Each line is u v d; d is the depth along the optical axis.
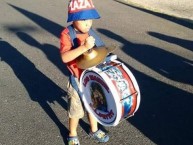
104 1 5.75
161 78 2.90
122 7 5.43
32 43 3.67
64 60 1.75
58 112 2.36
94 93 1.75
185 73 3.02
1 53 3.38
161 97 2.57
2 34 3.93
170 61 3.28
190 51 3.58
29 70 3.01
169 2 6.04
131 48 3.61
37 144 2.05
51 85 2.74
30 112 2.36
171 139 2.10
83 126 2.19
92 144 2.04
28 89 2.67
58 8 5.20
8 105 2.45
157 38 3.98
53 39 3.83
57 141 2.07
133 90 1.71
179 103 2.50
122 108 1.67
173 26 4.52
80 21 1.74
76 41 1.79
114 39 3.89
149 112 2.37
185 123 2.26
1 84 2.75
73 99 1.90
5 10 4.99
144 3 5.86
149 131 2.17
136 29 4.30
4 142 2.06
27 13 4.86
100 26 4.36
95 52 1.70
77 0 1.72
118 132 2.15
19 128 2.19
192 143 2.07
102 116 1.77
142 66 3.14
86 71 1.73
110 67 1.71
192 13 5.39
